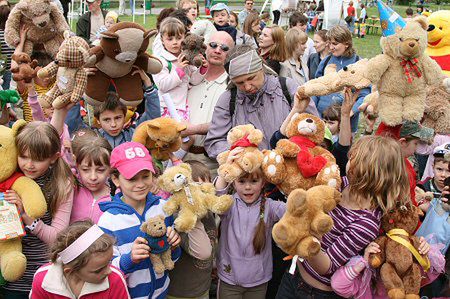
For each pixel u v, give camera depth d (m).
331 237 2.95
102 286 2.56
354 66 3.36
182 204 2.94
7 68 6.50
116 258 2.80
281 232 2.50
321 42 7.26
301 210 2.49
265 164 3.08
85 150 3.16
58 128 3.54
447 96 4.73
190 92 4.66
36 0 5.42
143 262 2.87
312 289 3.05
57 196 3.06
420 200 3.67
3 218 2.83
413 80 3.34
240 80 3.71
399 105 3.39
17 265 2.86
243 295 3.44
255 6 32.38
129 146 2.99
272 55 6.23
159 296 3.01
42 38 5.63
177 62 4.62
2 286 3.16
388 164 2.86
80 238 2.46
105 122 3.78
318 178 2.98
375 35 23.62
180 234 3.10
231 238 3.35
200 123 4.48
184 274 3.35
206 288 3.45
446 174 3.87
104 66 3.52
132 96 3.72
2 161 2.92
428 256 3.02
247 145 3.13
